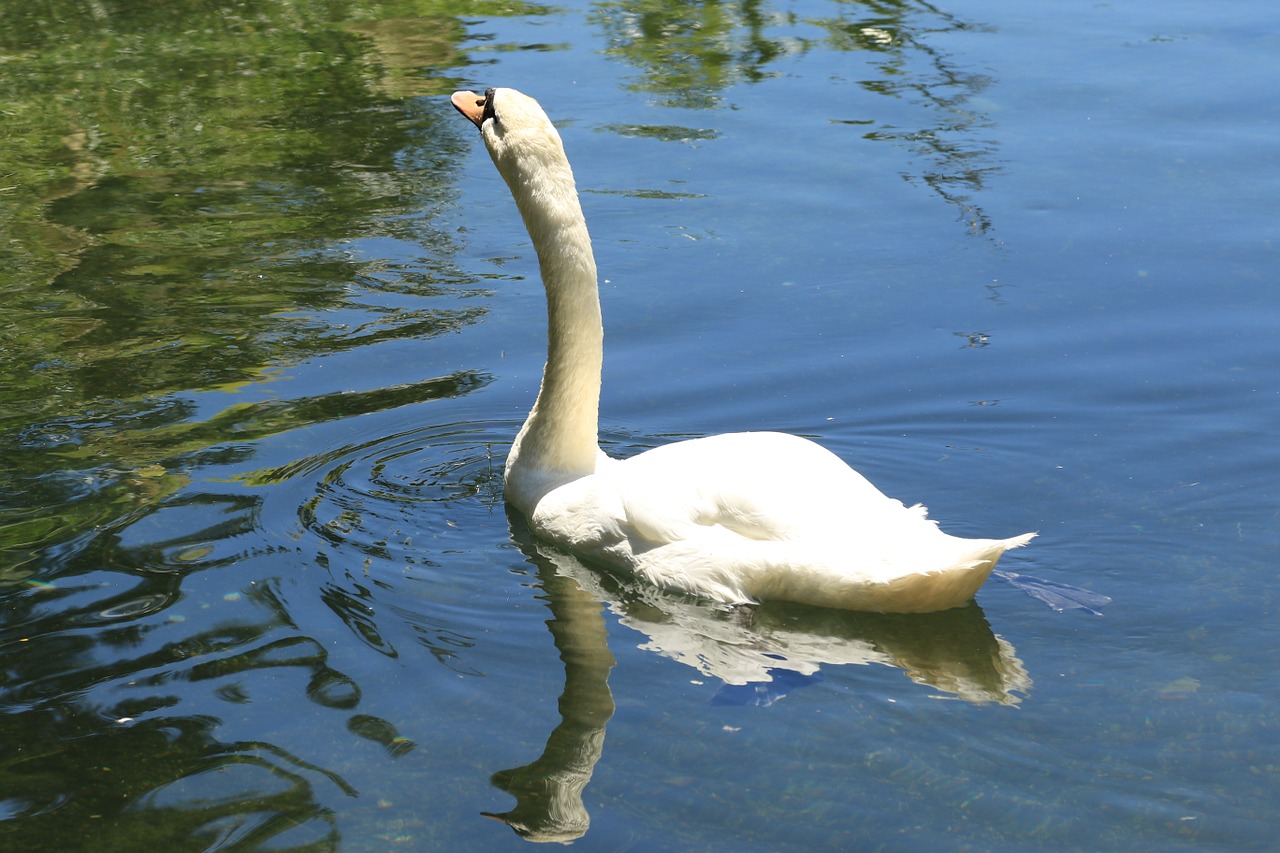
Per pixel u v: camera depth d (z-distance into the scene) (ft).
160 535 24.09
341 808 17.02
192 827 16.70
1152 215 38.50
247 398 29.94
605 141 45.39
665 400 29.99
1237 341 31.40
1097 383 29.89
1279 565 22.76
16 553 23.45
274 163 44.93
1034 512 25.04
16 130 48.26
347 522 24.93
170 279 36.40
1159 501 25.17
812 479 22.35
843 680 19.85
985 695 19.30
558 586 23.11
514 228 39.99
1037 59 51.83
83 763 17.95
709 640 21.26
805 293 34.83
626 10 62.03
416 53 56.54
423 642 21.04
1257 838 16.14
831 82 50.52
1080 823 16.42
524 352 32.42
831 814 16.65
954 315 33.40
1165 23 55.36
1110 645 20.62
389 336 33.22
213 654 20.52
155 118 49.49
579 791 17.25
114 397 29.89
